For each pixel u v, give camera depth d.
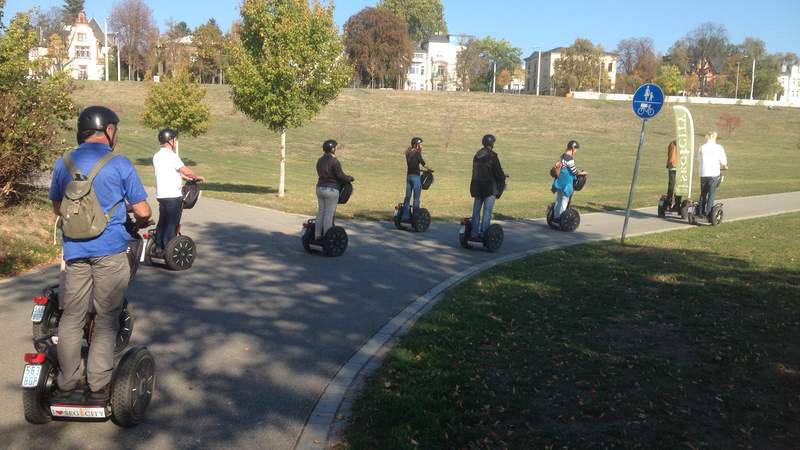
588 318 7.10
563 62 115.00
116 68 95.56
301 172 36.81
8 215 11.52
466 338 6.34
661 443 4.29
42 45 21.89
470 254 11.23
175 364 5.64
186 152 45.06
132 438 4.32
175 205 9.05
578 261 10.54
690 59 124.50
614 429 4.48
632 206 20.11
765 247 12.22
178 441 4.29
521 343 6.23
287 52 19.92
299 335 6.54
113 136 4.54
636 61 119.81
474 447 4.18
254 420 4.61
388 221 15.35
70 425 4.49
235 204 17.38
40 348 4.50
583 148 58.94
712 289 8.50
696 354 6.01
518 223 15.62
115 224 4.31
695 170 39.94
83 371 4.46
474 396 4.97
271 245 11.44
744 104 99.88
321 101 21.27
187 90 36.88
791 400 5.00
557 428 4.48
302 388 5.20
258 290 8.30
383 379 5.30
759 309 7.55
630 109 86.62
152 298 7.71
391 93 87.25
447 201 22.12
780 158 53.97
